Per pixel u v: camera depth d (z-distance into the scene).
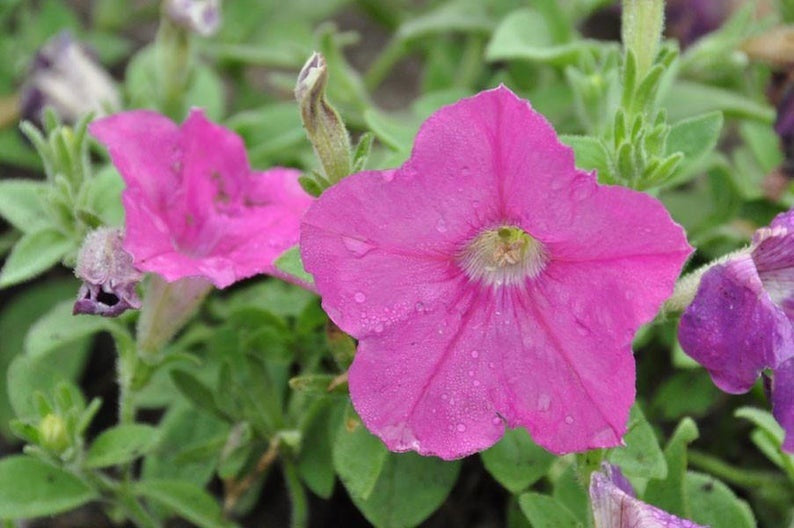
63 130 0.44
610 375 0.36
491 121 0.36
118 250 0.39
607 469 0.38
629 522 0.36
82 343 0.50
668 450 0.41
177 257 0.40
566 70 0.49
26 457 0.42
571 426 0.37
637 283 0.36
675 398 0.47
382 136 0.44
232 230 0.42
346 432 0.41
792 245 0.37
